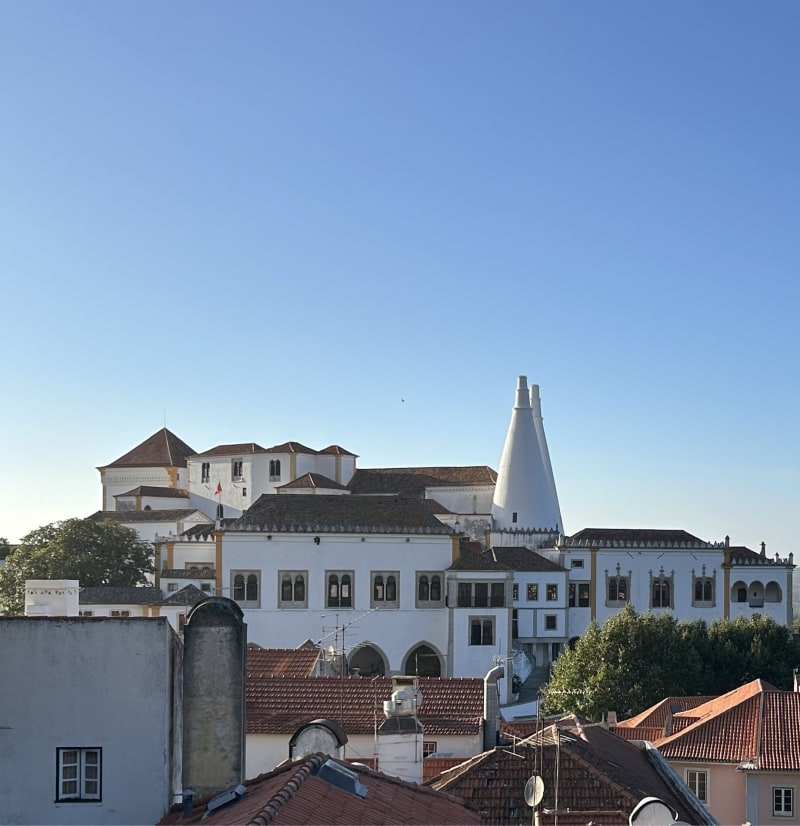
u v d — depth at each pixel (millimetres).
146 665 26703
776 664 112562
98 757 26484
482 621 124750
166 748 26531
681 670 105062
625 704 100875
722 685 110875
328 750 33406
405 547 126062
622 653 104000
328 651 78312
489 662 124312
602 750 40875
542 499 175375
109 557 152500
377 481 193375
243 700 26594
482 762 37156
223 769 26344
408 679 48125
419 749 39500
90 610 129875
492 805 35188
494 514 177000
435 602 126000
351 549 125875
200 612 26734
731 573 156625
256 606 125312
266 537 125625
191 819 24484
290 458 192250
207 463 199500
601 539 156375
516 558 154125
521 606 151875
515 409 177875
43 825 26172
